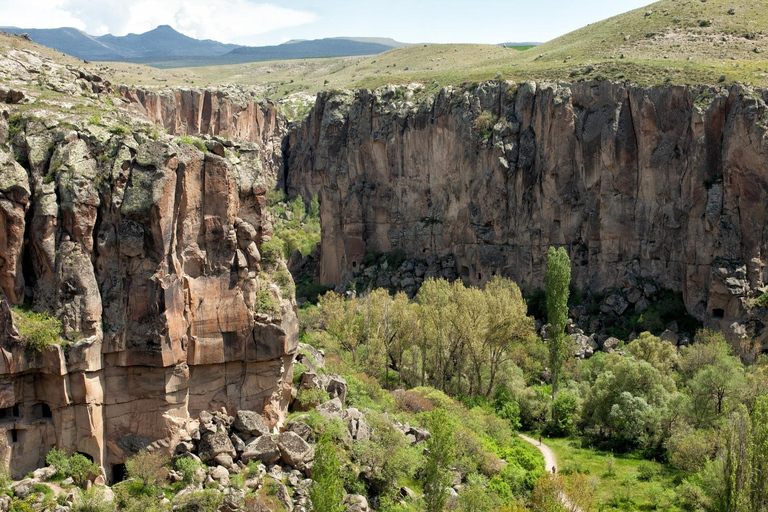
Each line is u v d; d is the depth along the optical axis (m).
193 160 51.25
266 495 49.47
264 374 55.44
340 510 50.16
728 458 57.62
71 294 47.41
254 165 56.94
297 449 53.69
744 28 147.38
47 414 48.50
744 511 55.66
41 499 45.00
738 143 111.00
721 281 110.19
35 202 47.34
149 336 49.22
